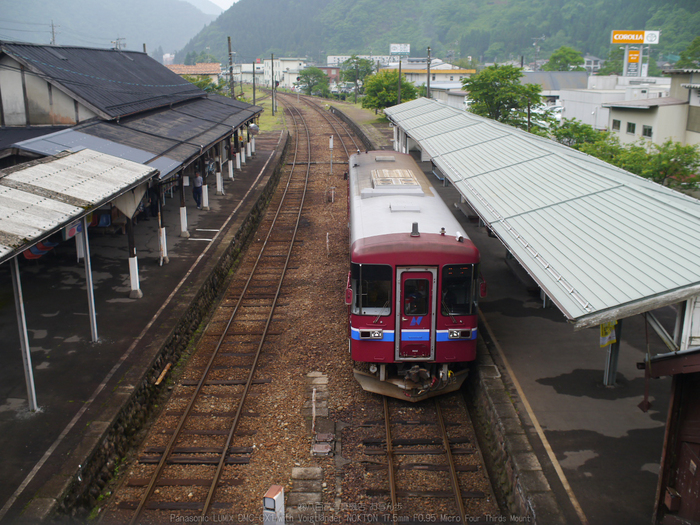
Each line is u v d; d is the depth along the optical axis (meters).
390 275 9.13
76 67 18.17
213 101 28.48
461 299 9.27
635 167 18.66
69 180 10.15
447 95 50.25
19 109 16.16
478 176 12.47
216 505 7.38
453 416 9.52
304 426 9.14
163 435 8.89
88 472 7.34
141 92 20.33
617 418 8.15
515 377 9.34
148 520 7.12
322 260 16.98
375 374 9.85
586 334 10.91
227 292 14.73
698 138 25.41
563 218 8.94
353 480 7.95
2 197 8.55
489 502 7.52
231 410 9.55
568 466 7.14
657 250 7.23
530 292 12.91
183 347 11.61
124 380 9.09
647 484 6.81
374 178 12.73
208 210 19.89
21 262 14.30
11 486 6.72
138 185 11.62
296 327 12.59
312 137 41.12
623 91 39.88
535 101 31.09
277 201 24.31
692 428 5.46
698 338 6.48
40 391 8.74
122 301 12.13
